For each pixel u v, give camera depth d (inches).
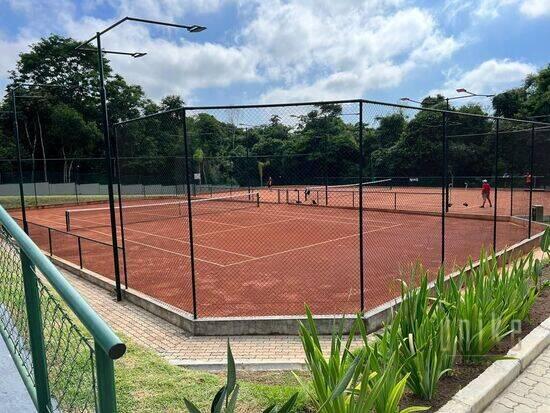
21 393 116.3
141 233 743.7
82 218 1027.9
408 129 1251.2
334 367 130.6
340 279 400.5
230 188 1064.8
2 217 104.8
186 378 167.2
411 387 151.3
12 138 2000.5
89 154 2076.8
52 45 2113.7
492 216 747.4
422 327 160.1
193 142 962.7
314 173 978.1
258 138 524.1
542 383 172.7
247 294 362.0
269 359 225.6
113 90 2134.6
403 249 529.7
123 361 183.6
